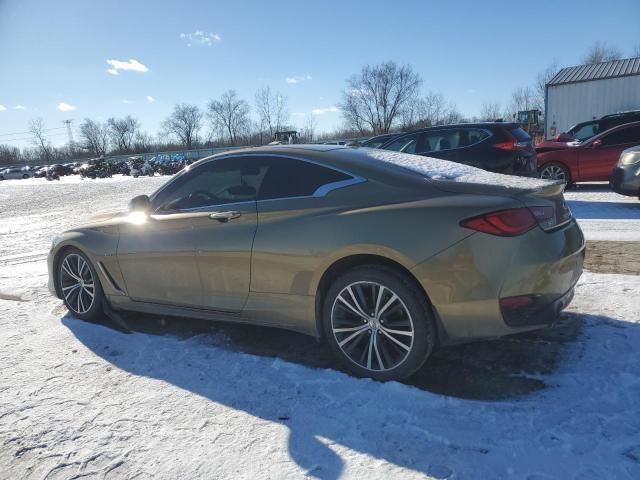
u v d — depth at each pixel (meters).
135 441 2.64
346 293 3.19
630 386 2.89
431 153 9.41
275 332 4.08
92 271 4.43
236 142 82.31
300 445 2.54
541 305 2.91
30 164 98.50
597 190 11.34
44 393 3.20
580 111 24.33
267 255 3.40
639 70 22.80
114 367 3.54
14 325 4.48
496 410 2.75
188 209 3.91
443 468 2.31
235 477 2.32
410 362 3.03
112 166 56.91
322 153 3.50
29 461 2.52
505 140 8.89
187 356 3.66
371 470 2.32
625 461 2.29
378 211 3.08
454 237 2.86
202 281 3.76
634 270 4.95
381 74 60.66
